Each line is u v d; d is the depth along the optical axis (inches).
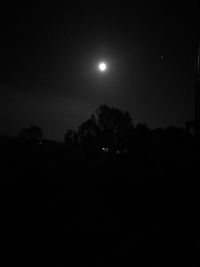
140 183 738.8
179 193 590.6
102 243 337.1
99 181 854.5
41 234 369.7
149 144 1143.0
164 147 1030.4
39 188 734.5
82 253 303.3
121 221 439.8
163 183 687.7
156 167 882.1
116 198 626.5
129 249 315.9
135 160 1042.1
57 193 682.2
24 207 525.7
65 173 1032.2
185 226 400.2
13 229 391.9
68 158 1391.5
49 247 323.9
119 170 965.2
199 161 404.8
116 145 1503.4
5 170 985.5
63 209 518.3
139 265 270.8
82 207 535.2
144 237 356.5
